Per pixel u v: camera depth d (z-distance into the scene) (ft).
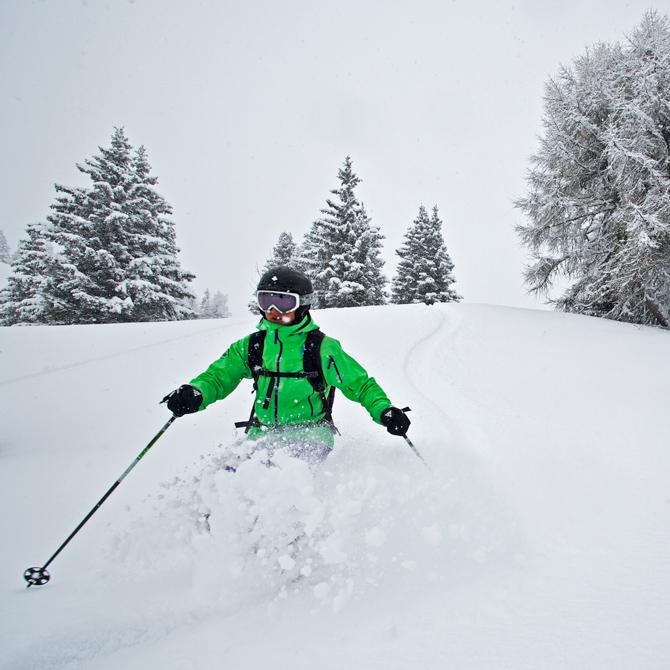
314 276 108.27
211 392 8.79
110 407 20.17
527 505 8.51
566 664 4.51
